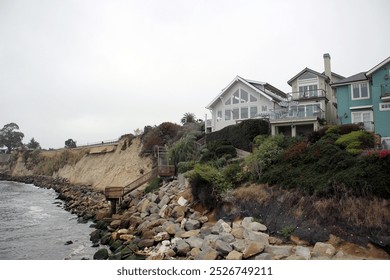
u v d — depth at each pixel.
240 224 15.69
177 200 21.56
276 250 12.34
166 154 34.03
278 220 14.91
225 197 18.03
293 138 21.95
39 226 24.50
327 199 13.78
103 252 15.48
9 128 118.31
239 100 33.94
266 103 32.19
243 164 20.61
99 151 61.94
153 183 28.30
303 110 26.58
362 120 25.64
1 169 101.69
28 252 17.50
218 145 27.41
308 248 12.36
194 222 17.27
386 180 12.75
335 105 33.22
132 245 15.91
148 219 20.00
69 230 22.92
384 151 13.81
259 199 16.61
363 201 12.72
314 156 17.14
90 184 53.34
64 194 43.12
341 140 18.03
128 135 55.75
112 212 25.94
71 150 75.12
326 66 34.03
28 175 86.12
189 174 21.19
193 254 13.27
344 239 12.41
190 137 33.09
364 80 25.55
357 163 14.48
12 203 38.50
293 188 15.66
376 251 11.55
